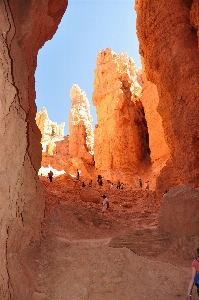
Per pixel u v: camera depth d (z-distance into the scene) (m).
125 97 33.34
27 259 5.12
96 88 36.19
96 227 11.96
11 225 4.35
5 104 3.88
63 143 49.31
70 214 11.77
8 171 4.09
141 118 34.97
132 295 4.93
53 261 5.61
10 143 4.05
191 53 13.07
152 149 27.97
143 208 16.56
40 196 6.45
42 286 4.77
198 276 4.27
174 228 9.73
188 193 10.14
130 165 31.44
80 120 42.78
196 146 12.80
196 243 8.75
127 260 5.90
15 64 5.55
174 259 8.41
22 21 7.55
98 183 23.70
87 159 38.41
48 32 10.56
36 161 8.44
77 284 4.85
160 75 15.36
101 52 37.25
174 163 14.64
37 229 6.08
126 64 36.53
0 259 3.81
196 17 12.78
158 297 5.05
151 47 16.20
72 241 7.12
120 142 31.75
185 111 13.21
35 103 10.73
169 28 14.14
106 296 4.80
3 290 3.76
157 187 17.70
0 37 4.19
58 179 20.03
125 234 9.80
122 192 20.11
